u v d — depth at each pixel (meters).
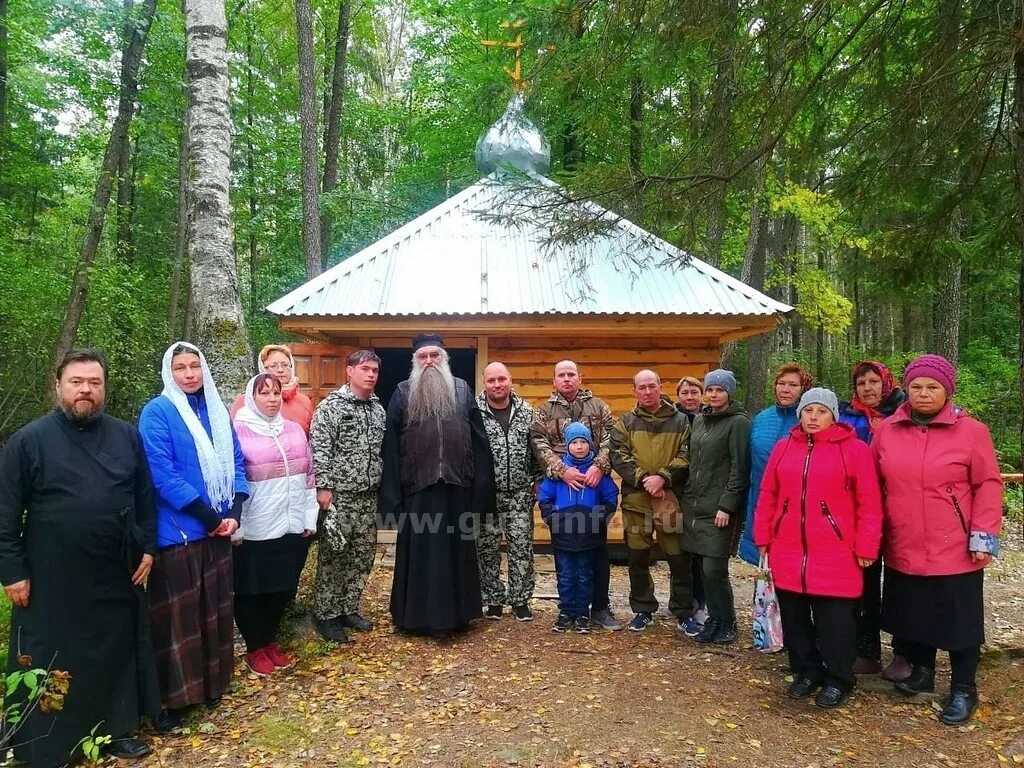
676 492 4.76
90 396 3.13
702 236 5.66
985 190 4.90
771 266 15.70
